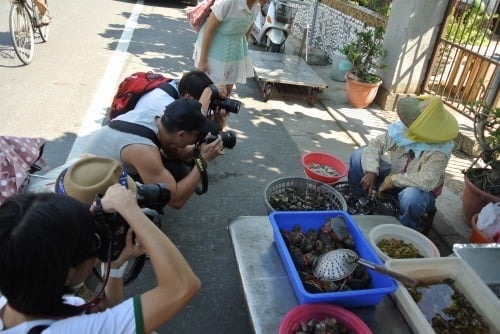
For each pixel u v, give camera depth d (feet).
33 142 7.84
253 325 5.58
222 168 13.04
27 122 13.83
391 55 17.79
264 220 7.66
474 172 11.34
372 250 6.53
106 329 3.68
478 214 10.05
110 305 5.43
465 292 6.26
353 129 16.33
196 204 11.23
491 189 10.62
